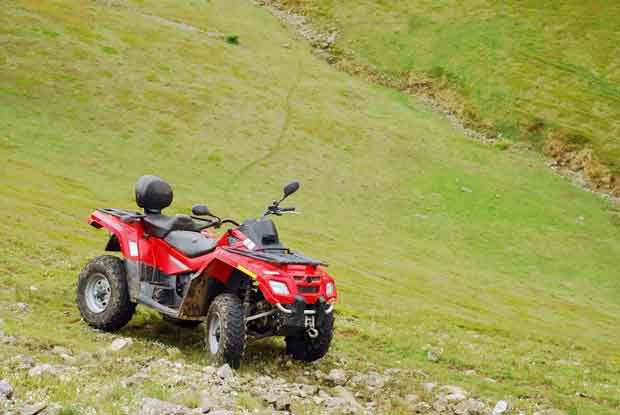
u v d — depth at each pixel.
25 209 30.28
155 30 82.50
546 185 70.50
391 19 101.56
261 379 10.61
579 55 92.56
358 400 11.04
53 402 7.96
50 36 71.69
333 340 15.55
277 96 75.50
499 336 23.69
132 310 12.45
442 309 28.91
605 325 37.12
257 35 93.50
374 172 64.50
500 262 52.03
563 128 81.31
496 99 86.25
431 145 73.44
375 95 84.25
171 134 62.44
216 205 49.91
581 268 54.09
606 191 72.88
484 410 11.48
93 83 66.38
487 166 72.00
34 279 16.17
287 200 55.22
